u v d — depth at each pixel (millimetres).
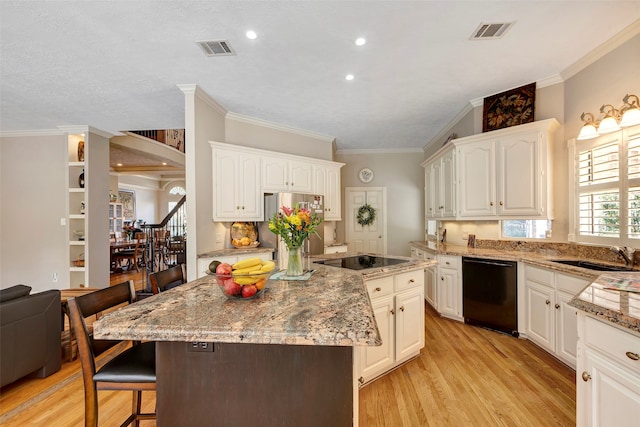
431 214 4898
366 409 2045
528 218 3260
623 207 2494
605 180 2680
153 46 2627
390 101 3891
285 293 1540
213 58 2832
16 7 2111
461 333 3326
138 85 3379
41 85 3371
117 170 9148
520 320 3119
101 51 2699
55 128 4895
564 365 2592
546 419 1930
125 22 2301
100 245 5082
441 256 3861
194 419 1202
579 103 2969
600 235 2738
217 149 3811
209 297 1481
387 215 6500
